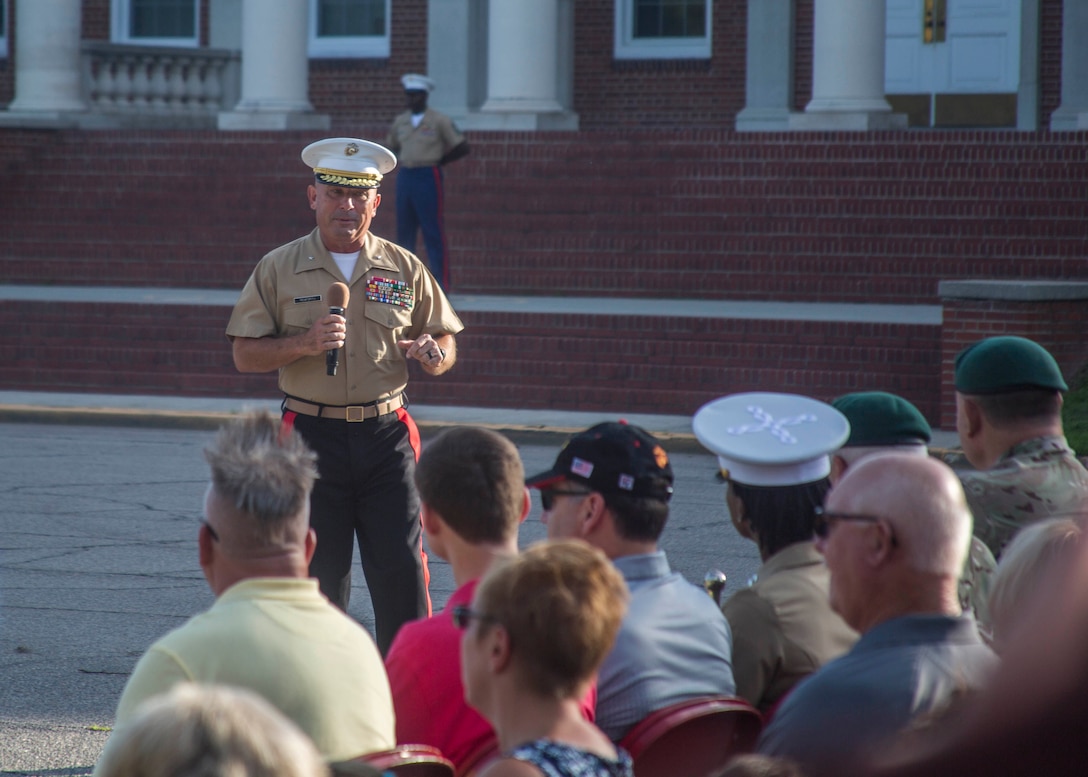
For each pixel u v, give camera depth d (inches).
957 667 272.4
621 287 1931.6
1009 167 1834.4
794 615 362.6
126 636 728.3
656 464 367.6
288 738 175.6
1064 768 171.5
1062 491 411.8
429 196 1711.4
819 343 1557.6
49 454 1312.7
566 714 257.8
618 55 2479.1
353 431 618.8
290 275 621.9
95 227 2106.3
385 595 621.9
